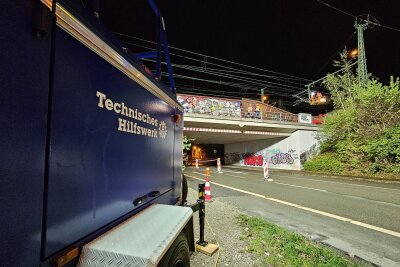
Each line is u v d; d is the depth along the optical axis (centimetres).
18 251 115
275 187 1314
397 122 1786
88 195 172
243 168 3512
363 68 2216
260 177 1947
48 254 133
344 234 541
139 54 429
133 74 251
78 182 161
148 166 292
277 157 3434
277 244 454
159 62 401
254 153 4009
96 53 185
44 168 133
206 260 386
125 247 174
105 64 198
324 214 716
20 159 118
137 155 259
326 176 2003
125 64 233
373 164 1836
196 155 6300
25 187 120
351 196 1020
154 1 377
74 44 160
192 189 1209
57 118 143
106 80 198
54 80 141
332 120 2253
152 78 309
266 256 404
